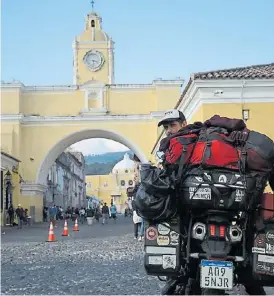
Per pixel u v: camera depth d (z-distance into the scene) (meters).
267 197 4.89
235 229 4.80
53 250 16.16
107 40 47.28
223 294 4.78
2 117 43.84
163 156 4.95
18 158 43.84
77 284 8.66
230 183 4.69
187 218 4.95
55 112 45.41
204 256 4.79
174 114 5.54
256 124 21.05
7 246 18.08
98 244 18.66
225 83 20.88
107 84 45.62
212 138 4.84
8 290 8.14
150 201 4.79
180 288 5.68
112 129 45.22
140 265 11.38
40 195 45.84
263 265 4.83
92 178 121.69
